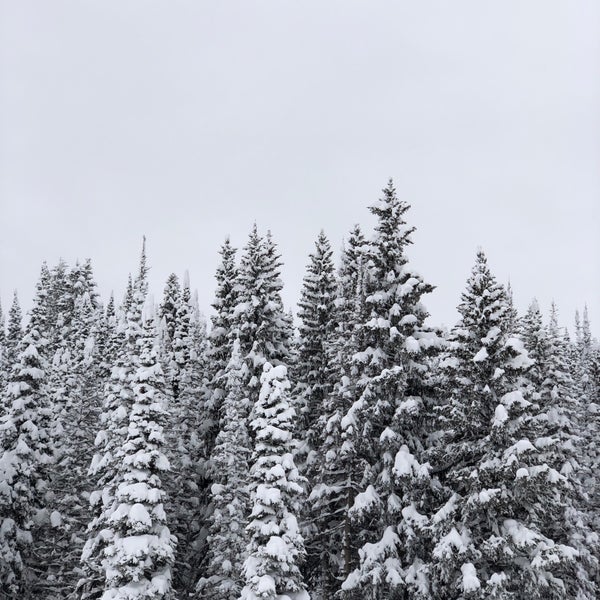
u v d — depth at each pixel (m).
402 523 23.88
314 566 32.16
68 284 80.25
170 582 24.48
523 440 21.34
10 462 31.56
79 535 33.62
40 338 35.12
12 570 30.75
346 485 27.41
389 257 27.44
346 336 31.50
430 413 26.33
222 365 38.59
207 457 36.72
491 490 21.19
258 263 39.19
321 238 38.28
